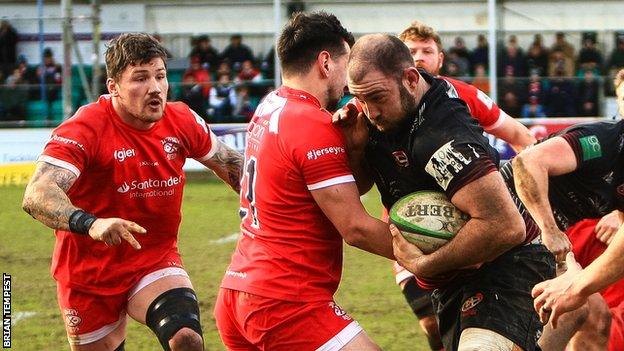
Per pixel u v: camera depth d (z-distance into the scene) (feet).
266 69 81.46
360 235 19.19
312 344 19.58
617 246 18.45
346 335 19.58
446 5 86.89
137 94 23.09
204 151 25.27
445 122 18.57
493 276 19.75
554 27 86.63
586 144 20.48
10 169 76.18
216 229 56.03
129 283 24.18
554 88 77.00
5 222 59.41
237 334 20.67
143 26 88.33
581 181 20.95
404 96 18.45
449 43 86.33
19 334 34.81
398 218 18.86
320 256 19.75
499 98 77.46
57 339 34.12
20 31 88.17
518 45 84.89
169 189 24.36
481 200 18.03
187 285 24.14
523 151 20.49
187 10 88.63
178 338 22.48
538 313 19.49
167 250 24.73
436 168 18.44
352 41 20.68
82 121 23.49
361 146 19.66
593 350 23.80
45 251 50.83
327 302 19.75
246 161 20.65
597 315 23.53
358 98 18.67
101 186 23.90
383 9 87.25
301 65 20.17
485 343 19.06
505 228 18.06
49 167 23.00
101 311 24.53
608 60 80.53
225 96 78.69
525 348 19.34
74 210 21.80
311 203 19.56
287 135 19.45
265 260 19.79
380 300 39.50
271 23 88.17
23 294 41.29
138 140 23.84
